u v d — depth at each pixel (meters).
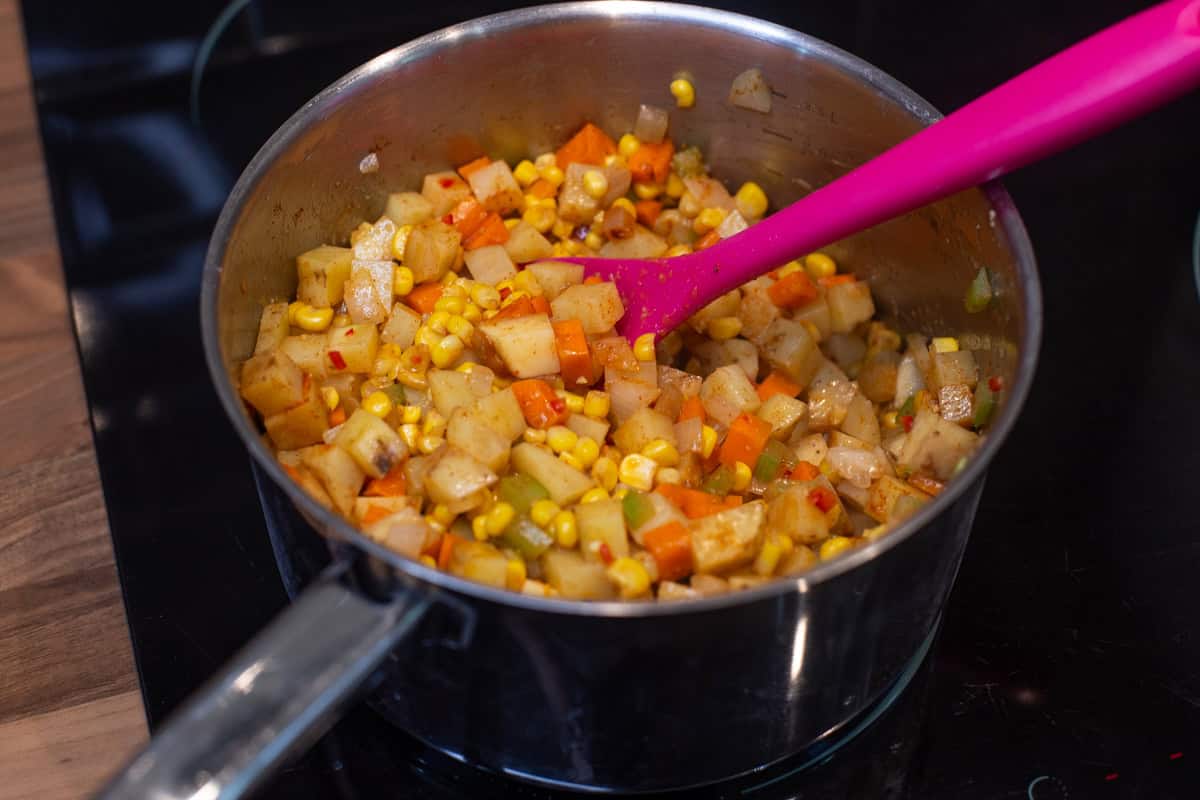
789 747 0.39
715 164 0.51
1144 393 0.47
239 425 0.36
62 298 0.50
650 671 0.36
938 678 0.42
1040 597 0.43
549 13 0.46
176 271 0.50
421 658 0.37
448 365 0.47
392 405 0.46
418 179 0.49
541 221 0.50
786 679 0.37
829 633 0.36
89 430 0.47
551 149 0.51
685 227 0.51
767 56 0.46
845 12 0.57
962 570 0.43
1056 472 0.45
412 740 0.41
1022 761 0.40
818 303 0.50
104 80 0.55
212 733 0.33
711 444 0.46
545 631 0.35
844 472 0.45
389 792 0.40
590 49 0.47
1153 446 0.45
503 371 0.46
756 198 0.51
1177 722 0.41
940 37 0.56
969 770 0.40
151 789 0.33
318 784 0.40
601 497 0.43
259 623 0.43
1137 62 0.38
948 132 0.40
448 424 0.44
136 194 0.52
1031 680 0.41
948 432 0.44
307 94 0.54
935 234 0.46
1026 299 0.39
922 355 0.49
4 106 0.55
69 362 0.49
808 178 0.50
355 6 0.57
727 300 0.49
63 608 0.44
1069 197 0.51
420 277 0.48
